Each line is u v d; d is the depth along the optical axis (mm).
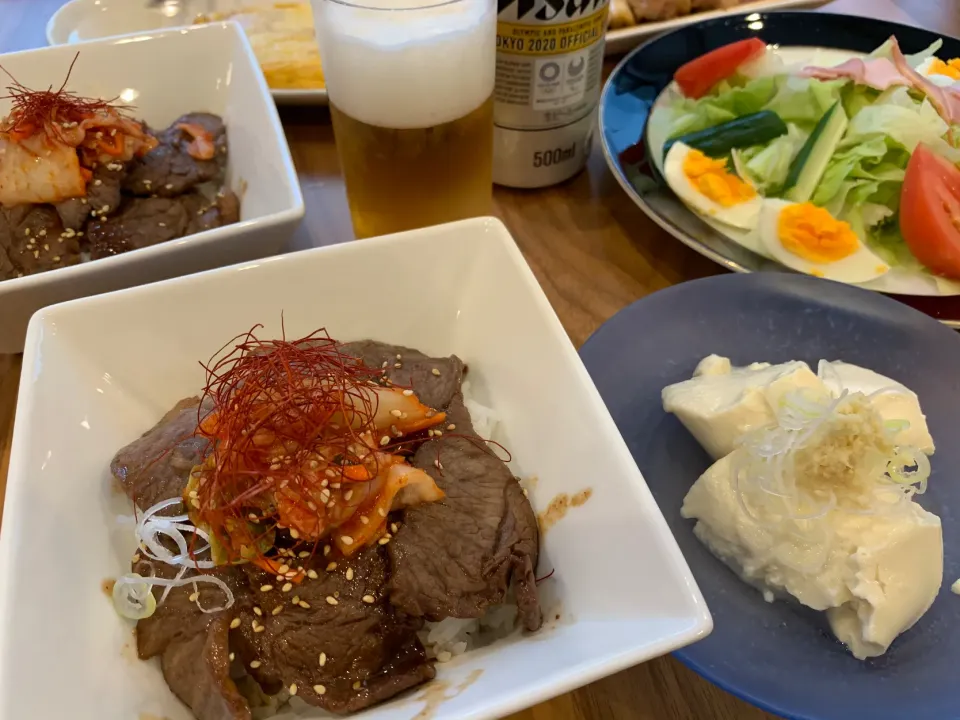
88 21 457
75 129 336
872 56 432
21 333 290
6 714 155
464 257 268
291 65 436
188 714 198
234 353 257
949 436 274
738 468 251
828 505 238
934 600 237
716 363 290
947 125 383
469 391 271
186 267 288
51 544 194
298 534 208
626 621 184
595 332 300
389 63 260
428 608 208
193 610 206
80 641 187
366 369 250
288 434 222
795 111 415
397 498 220
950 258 327
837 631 230
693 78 428
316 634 204
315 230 368
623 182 357
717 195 360
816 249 338
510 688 169
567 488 219
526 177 388
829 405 249
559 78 347
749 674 214
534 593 208
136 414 246
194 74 389
